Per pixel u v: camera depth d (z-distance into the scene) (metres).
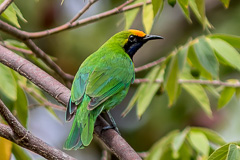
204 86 11.25
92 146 15.70
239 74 14.74
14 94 8.60
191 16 16.81
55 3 15.26
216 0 15.91
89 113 8.13
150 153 10.46
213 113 15.10
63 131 16.48
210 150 10.28
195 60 9.56
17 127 6.80
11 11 8.52
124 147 7.33
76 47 15.49
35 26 15.09
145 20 9.89
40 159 9.10
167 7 17.09
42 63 11.02
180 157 10.48
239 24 15.25
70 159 6.87
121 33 10.73
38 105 10.23
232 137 14.80
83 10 10.02
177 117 14.99
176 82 9.36
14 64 8.69
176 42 16.91
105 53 10.06
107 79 9.16
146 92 10.22
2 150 8.88
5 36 13.80
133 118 16.52
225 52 9.11
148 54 16.97
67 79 10.93
